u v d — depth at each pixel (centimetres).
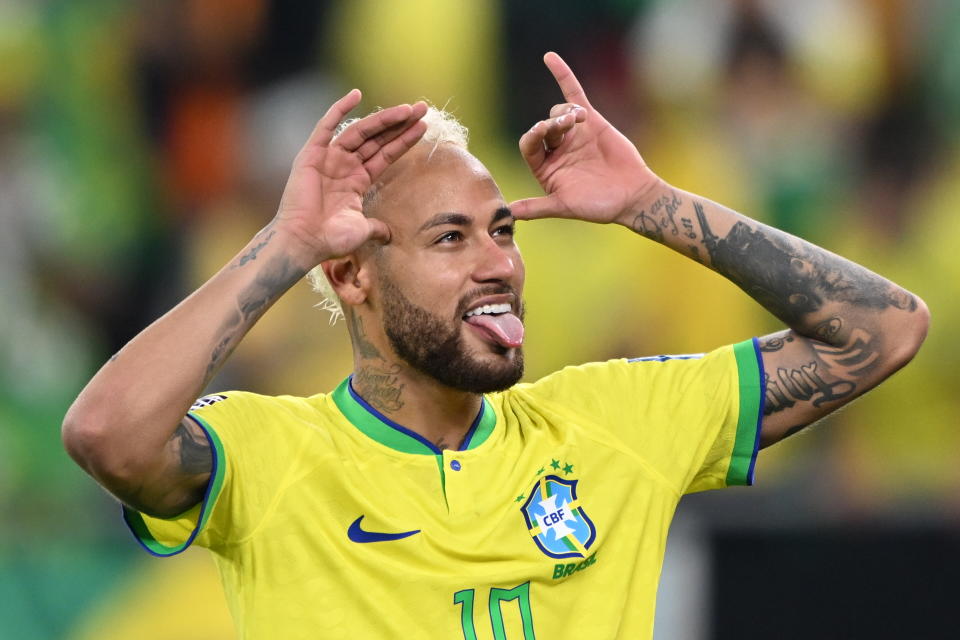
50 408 2473
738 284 951
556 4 2653
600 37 2667
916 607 1970
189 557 2131
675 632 1991
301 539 850
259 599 844
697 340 2455
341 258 916
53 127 2642
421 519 867
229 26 2673
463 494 877
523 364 897
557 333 2455
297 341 2358
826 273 940
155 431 782
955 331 2442
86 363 2542
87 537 2173
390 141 864
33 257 2556
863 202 2641
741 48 2662
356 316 924
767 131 2656
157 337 798
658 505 922
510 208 935
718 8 2666
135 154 2656
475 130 2656
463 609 845
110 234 2609
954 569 1980
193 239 2620
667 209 948
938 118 2652
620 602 884
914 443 2331
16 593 2109
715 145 2652
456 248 889
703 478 973
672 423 942
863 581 1988
